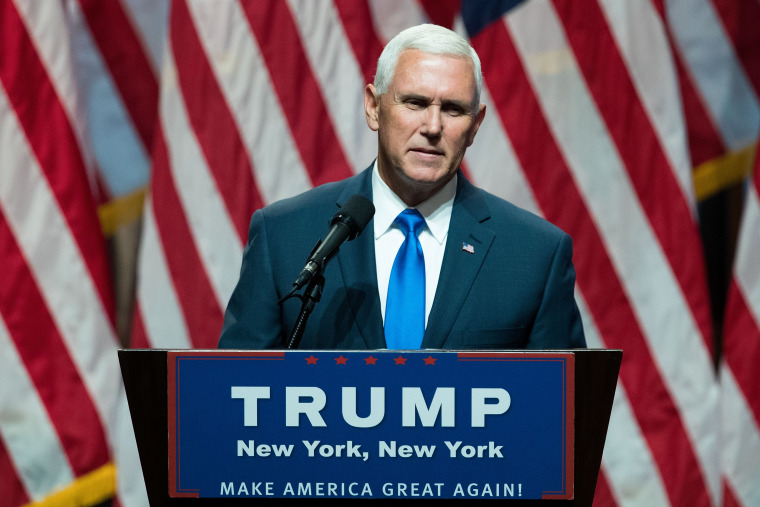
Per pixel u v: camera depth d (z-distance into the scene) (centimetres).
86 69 1313
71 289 1230
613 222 1195
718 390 1312
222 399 476
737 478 1187
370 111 675
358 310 629
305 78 1219
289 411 475
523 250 660
